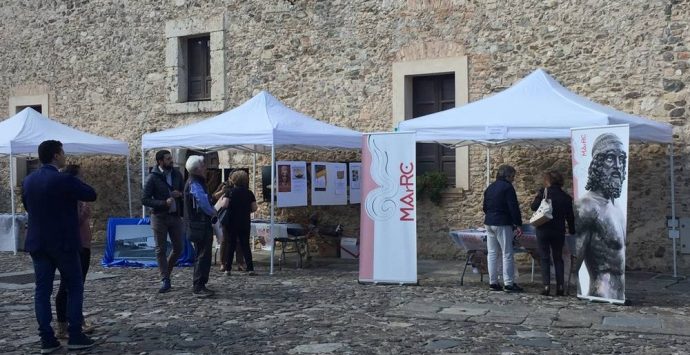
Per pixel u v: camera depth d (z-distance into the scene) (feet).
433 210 34.65
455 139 26.35
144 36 43.39
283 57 38.88
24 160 48.21
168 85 42.47
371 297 23.97
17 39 48.19
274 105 31.86
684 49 29.27
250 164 39.75
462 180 33.91
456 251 34.06
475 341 17.72
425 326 19.49
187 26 41.73
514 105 26.48
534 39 32.53
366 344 17.46
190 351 16.96
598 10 31.12
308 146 32.07
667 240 29.60
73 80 46.06
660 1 29.76
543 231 24.29
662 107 29.66
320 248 36.35
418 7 35.14
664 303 22.82
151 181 24.58
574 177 23.68
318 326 19.48
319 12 37.88
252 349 17.07
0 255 37.63
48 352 16.88
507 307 22.08
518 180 32.78
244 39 40.04
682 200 29.27
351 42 36.96
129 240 33.19
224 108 40.52
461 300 23.34
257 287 26.22
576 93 31.48
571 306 22.24
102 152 39.68
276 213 38.86
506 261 24.95
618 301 22.31
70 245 17.04
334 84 37.42
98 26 45.09
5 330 19.43
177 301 23.36
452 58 34.24
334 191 35.37
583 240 23.32
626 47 30.48
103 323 20.06
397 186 26.66
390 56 35.88
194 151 41.98
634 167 30.25
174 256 25.23
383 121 36.04
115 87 44.50
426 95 35.70
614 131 22.36
